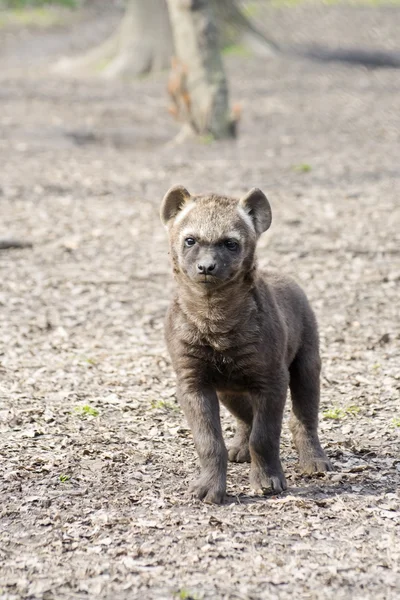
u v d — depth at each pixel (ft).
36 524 35.01
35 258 75.10
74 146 115.55
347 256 75.46
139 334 61.67
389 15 243.40
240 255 37.81
